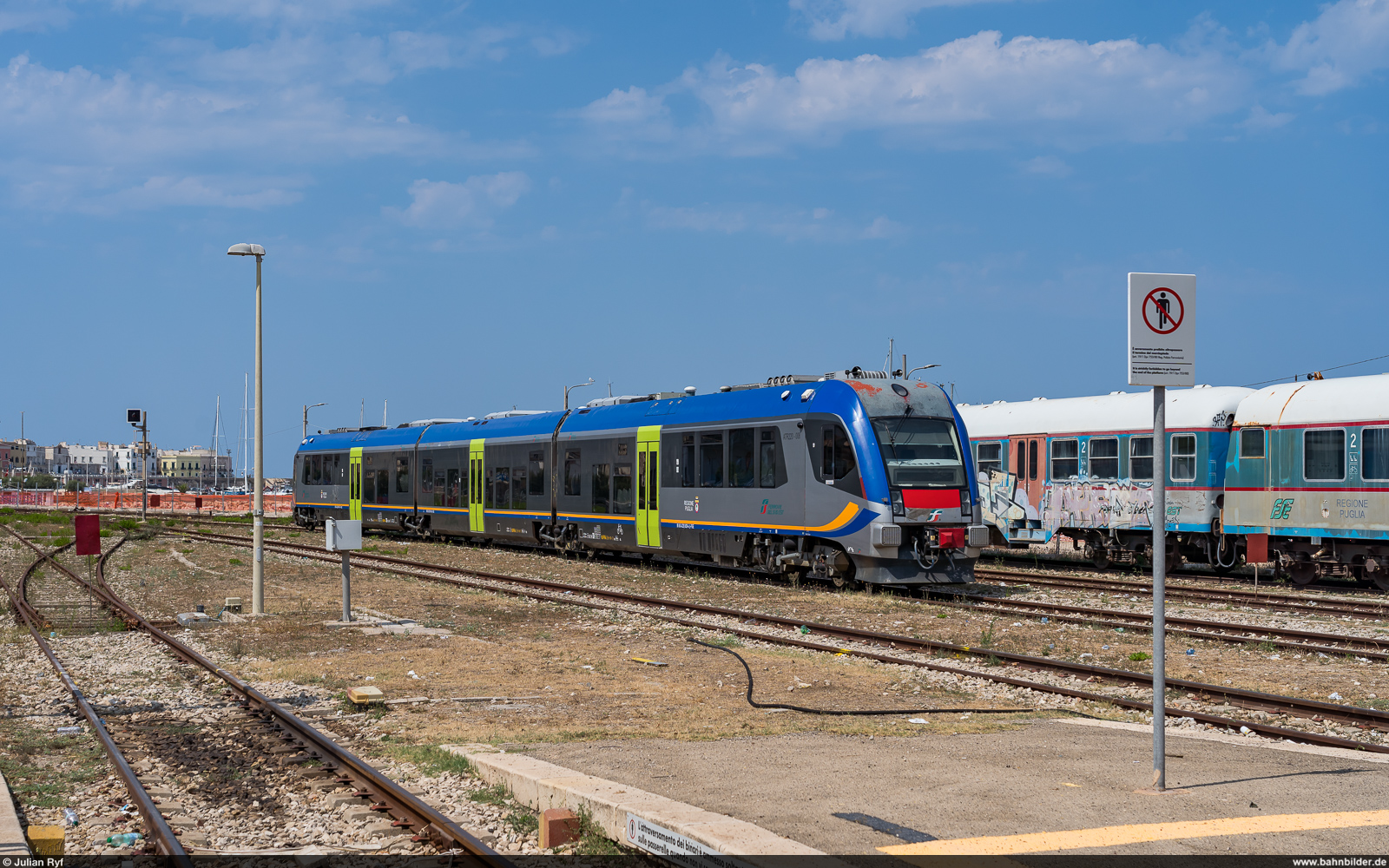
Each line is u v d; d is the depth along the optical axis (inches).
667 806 276.5
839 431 866.8
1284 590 900.0
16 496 3929.6
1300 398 901.2
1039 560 1256.8
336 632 671.1
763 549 956.6
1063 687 494.3
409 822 293.7
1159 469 296.2
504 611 779.4
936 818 269.4
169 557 1338.6
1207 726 409.4
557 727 405.1
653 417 1090.1
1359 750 361.1
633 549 1129.4
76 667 558.6
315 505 1873.8
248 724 419.8
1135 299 289.7
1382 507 834.8
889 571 844.0
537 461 1277.1
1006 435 1176.8
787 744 363.9
